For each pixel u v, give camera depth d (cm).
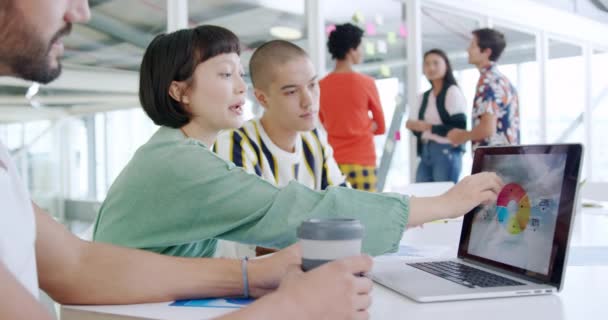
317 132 171
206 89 107
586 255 113
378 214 88
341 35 323
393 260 107
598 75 750
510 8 588
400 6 477
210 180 93
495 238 96
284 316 58
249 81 172
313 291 59
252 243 93
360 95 324
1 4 56
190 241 95
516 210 92
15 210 58
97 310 78
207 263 86
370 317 68
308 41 415
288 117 154
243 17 382
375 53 458
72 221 342
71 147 338
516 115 356
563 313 69
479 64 353
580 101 725
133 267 82
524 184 91
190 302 81
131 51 340
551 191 84
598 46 746
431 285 82
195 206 94
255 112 329
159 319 72
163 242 95
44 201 334
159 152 99
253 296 84
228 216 92
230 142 150
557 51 686
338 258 63
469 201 93
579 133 727
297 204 89
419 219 90
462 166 409
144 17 339
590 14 721
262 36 393
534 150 90
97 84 336
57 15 60
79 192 343
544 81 655
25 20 58
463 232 106
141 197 97
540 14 632
